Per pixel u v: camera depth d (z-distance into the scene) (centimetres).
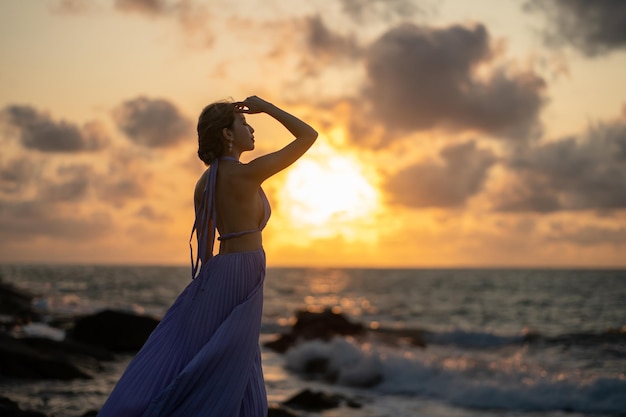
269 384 1280
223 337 360
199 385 353
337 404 1048
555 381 1188
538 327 3094
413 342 1922
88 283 7225
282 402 1045
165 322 378
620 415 1020
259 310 378
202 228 389
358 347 1426
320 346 1476
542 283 8756
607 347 1880
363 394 1192
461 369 1276
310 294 6366
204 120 389
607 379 1148
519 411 1063
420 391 1211
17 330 1950
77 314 2853
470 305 4694
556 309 4259
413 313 3962
